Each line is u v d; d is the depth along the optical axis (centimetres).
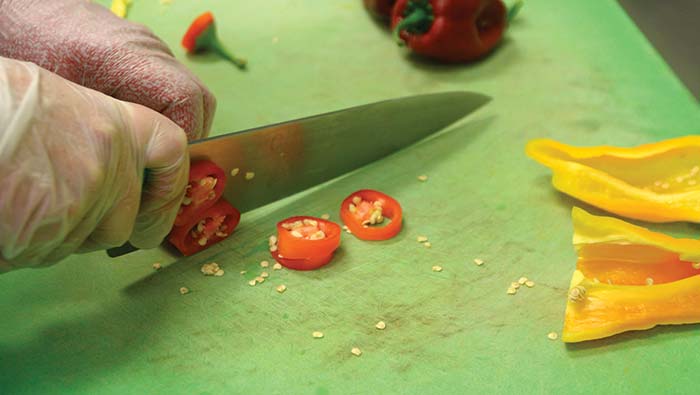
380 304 49
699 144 53
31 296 49
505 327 48
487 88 64
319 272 51
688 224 54
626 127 60
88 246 47
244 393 46
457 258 51
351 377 46
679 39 64
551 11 72
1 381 46
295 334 48
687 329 48
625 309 48
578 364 47
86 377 46
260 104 61
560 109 62
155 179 47
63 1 53
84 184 43
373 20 71
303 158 54
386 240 52
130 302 49
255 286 50
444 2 63
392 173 57
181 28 69
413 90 63
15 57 53
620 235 49
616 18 71
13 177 41
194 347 47
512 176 56
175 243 51
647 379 46
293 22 70
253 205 53
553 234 53
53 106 43
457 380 46
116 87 51
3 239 42
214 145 50
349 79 64
